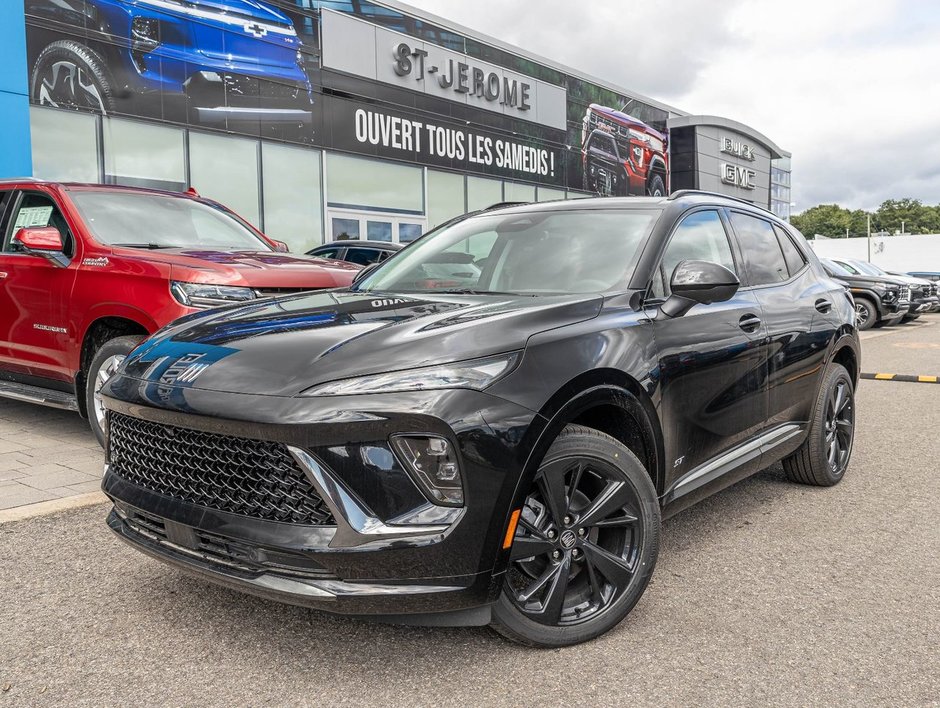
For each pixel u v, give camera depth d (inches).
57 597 115.9
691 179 1208.8
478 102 781.9
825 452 176.9
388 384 88.8
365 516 86.2
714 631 107.9
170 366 102.5
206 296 174.7
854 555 137.9
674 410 119.0
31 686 92.1
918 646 104.0
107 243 200.2
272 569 89.4
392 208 698.8
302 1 609.0
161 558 99.8
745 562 134.3
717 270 115.6
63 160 474.9
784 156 1520.7
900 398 312.7
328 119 636.7
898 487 183.0
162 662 97.9
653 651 102.0
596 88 963.3
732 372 134.9
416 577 87.3
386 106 685.9
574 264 129.6
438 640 104.1
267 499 90.4
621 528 109.5
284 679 94.2
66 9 470.3
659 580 126.2
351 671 96.2
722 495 176.4
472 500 88.4
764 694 91.9
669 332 119.7
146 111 513.7
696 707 89.0
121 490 105.7
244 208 577.9
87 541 137.9
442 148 744.3
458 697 90.6
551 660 99.3
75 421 238.8
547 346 99.7
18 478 173.5
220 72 554.9
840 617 112.7
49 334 200.8
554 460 98.2
